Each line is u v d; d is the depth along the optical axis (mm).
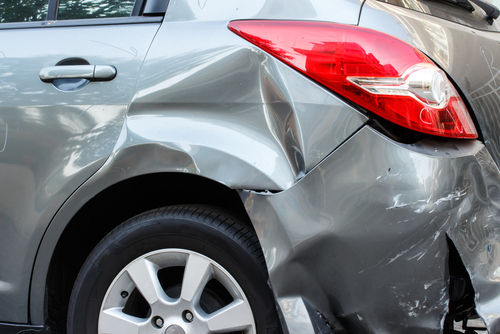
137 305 1964
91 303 1918
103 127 1839
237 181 1678
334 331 1698
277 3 1738
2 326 2020
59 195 1881
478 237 1601
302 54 1642
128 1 1974
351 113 1586
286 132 1648
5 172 1953
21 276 1965
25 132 1930
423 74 1569
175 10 1884
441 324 1573
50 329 2014
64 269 2039
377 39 1603
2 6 2152
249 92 1692
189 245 1818
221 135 1710
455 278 1610
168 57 1808
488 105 1763
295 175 1640
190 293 1817
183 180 1924
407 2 1820
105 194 1941
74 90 1895
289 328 1648
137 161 1787
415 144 1571
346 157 1583
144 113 1808
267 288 1747
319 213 1603
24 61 1991
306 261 1639
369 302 1616
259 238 1674
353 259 1602
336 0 1694
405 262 1563
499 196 1688
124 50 1876
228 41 1744
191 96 1754
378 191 1552
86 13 2023
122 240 1880
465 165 1593
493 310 1568
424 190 1529
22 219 1939
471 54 1788
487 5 2154
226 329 1796
